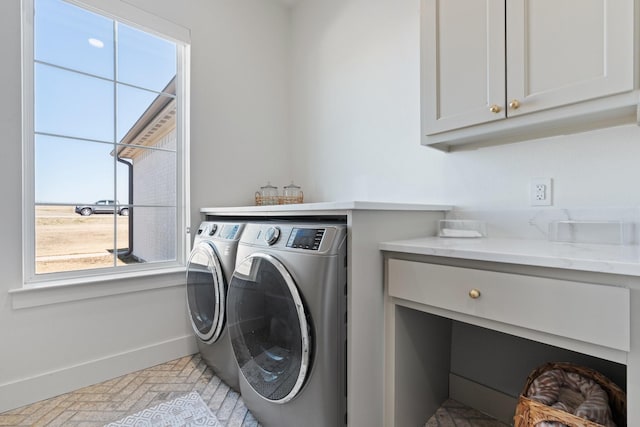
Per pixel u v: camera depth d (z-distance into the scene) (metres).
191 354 1.97
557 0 1.02
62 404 1.46
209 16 2.08
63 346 1.55
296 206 1.27
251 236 1.38
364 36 2.01
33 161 1.54
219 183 2.12
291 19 2.55
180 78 2.02
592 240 1.17
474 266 0.96
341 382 1.05
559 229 1.24
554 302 0.81
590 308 0.76
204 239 1.74
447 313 1.03
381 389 1.18
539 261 0.82
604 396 0.94
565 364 1.10
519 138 1.38
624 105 0.92
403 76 1.80
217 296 1.53
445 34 1.31
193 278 1.77
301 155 2.46
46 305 1.51
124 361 1.73
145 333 1.81
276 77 2.46
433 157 1.68
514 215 1.39
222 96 2.14
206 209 1.95
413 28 1.75
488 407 1.45
